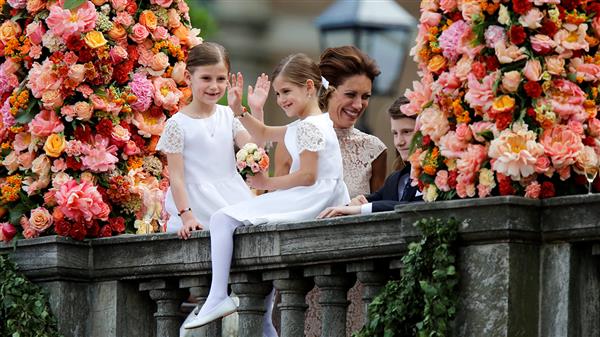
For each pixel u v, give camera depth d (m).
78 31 14.30
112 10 14.69
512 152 10.98
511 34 11.12
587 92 11.24
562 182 11.15
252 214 12.85
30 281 14.33
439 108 11.59
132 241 13.86
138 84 14.73
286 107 13.41
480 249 11.01
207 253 13.18
